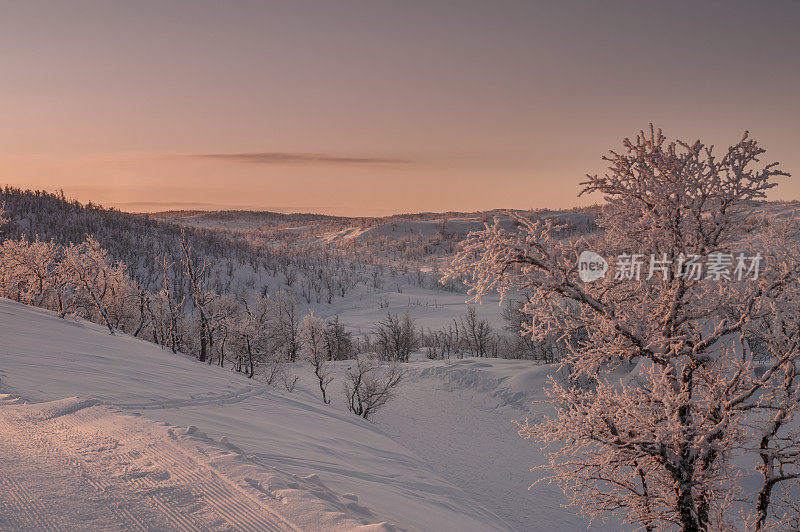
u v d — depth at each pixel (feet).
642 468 34.53
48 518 16.89
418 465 65.77
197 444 25.85
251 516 18.08
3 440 25.58
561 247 31.17
